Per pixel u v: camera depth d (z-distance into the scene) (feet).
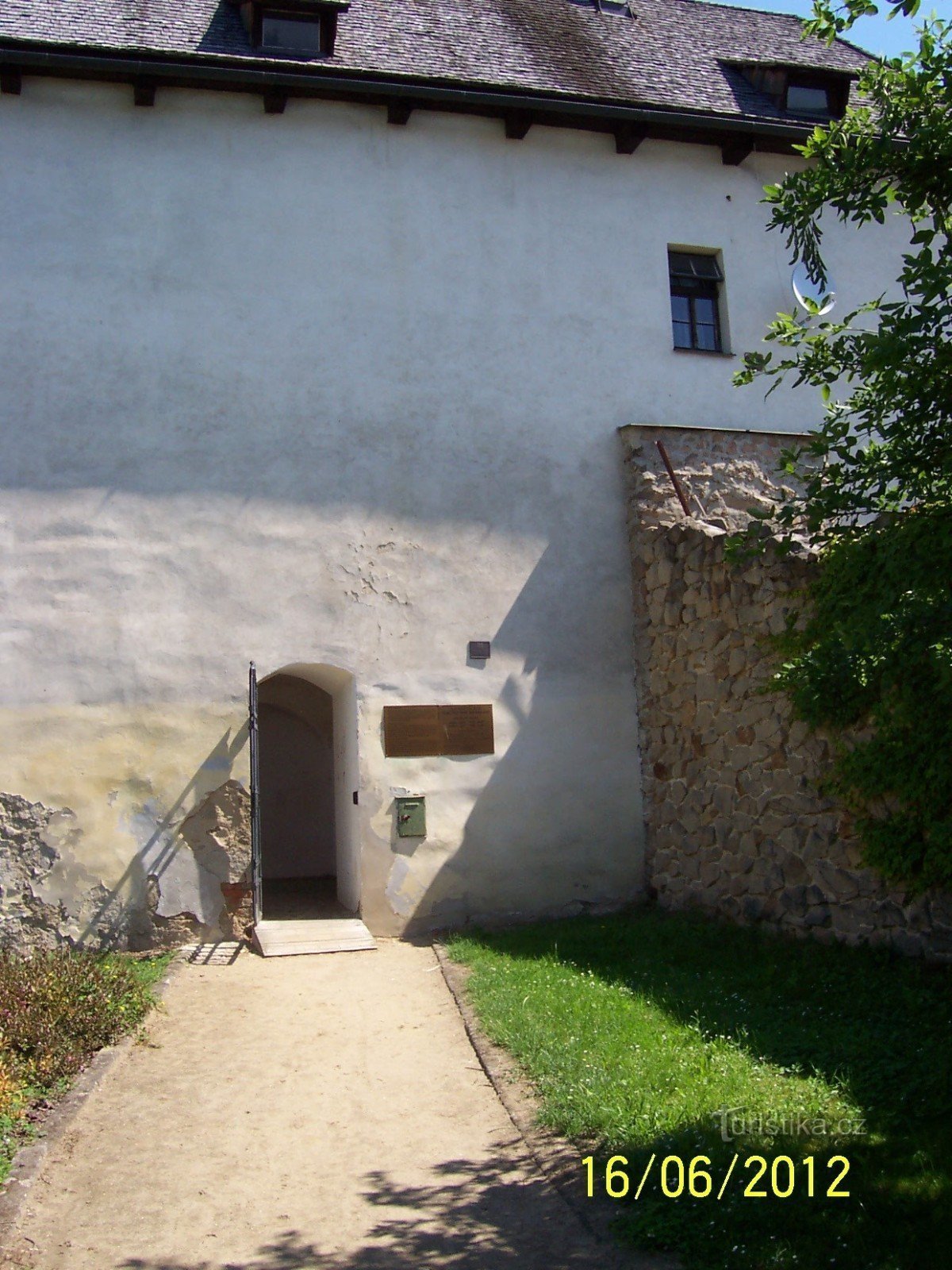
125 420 32.89
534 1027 22.45
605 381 37.83
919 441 17.12
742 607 30.55
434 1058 22.25
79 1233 15.51
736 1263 13.46
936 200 18.21
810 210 18.75
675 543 34.30
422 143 37.11
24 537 31.68
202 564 32.86
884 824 24.72
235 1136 18.71
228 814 32.14
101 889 31.01
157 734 31.86
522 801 34.73
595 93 37.91
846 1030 20.58
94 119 34.06
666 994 24.03
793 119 40.78
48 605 31.60
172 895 31.45
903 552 16.76
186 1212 16.11
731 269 40.06
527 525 36.17
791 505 18.29
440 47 38.83
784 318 19.07
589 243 38.45
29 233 33.06
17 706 31.04
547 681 35.58
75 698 31.42
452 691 34.53
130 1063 22.06
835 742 26.40
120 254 33.65
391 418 35.24
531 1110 19.11
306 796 47.34
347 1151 18.11
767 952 26.91
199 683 32.37
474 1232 15.24
